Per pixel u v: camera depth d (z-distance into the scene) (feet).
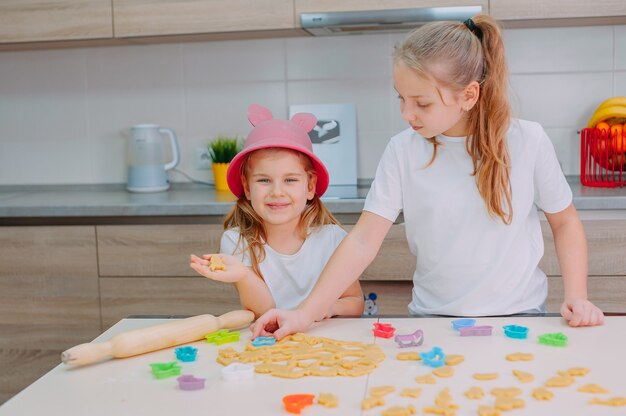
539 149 4.79
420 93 4.20
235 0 8.01
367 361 3.43
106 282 7.84
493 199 4.69
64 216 7.81
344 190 8.52
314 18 7.87
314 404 2.99
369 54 8.97
